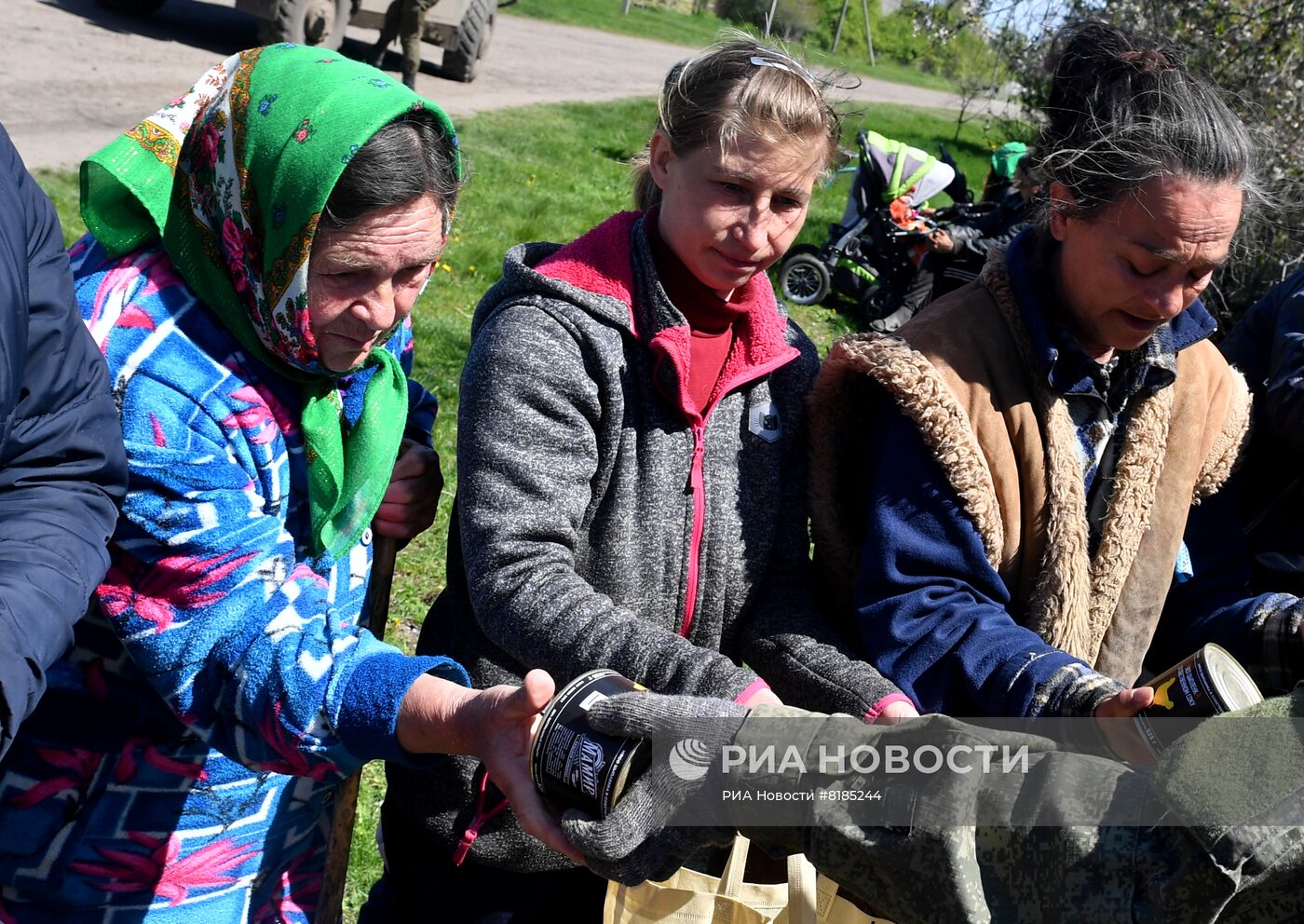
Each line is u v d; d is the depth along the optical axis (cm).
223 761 167
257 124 147
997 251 188
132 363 150
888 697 167
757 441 184
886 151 886
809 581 193
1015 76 957
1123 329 174
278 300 149
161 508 148
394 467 187
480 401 169
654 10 3412
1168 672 153
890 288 870
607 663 156
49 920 165
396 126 148
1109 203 165
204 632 150
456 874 191
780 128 161
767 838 133
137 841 164
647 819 132
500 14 2606
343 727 148
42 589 130
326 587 162
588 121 1460
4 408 129
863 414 190
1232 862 112
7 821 160
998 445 178
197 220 154
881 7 4247
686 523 178
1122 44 173
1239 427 196
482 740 143
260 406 157
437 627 196
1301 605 187
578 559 175
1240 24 745
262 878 178
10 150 139
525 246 183
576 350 169
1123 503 182
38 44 1138
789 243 174
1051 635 178
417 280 157
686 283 175
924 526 176
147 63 1157
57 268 141
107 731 161
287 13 1107
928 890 121
